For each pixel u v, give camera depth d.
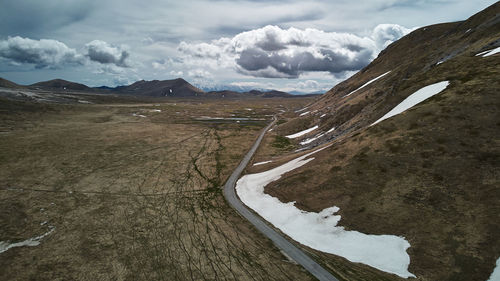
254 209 52.88
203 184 68.69
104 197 57.88
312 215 44.44
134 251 38.03
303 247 38.28
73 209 51.38
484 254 28.34
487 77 50.25
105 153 91.25
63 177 67.94
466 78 54.53
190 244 40.16
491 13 96.25
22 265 33.88
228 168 82.81
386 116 64.31
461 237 30.92
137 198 58.28
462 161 38.97
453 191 36.22
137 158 88.62
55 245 38.94
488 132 40.59
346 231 38.62
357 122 80.38
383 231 36.19
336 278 30.86
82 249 38.19
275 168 71.38
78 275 32.38
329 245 37.50
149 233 43.50
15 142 95.38
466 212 33.16
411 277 29.19
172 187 65.88
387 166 45.50
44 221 45.91
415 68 99.19
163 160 88.38
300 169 59.56
